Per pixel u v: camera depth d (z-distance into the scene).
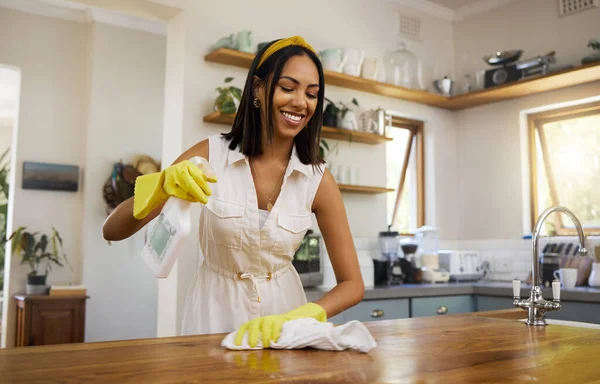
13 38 4.36
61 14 4.55
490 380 0.85
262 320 1.13
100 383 0.78
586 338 1.29
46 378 0.81
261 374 0.86
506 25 4.29
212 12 3.30
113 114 4.59
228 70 3.32
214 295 1.59
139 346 1.09
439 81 4.29
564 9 3.93
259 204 1.58
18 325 4.06
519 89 3.96
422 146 4.47
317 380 0.83
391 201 4.38
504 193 4.23
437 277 3.85
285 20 3.65
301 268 3.10
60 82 4.53
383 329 1.40
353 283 1.49
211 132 3.22
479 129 4.43
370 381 0.83
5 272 4.42
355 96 3.94
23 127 4.36
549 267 3.49
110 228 1.31
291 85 1.40
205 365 0.92
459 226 4.52
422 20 4.48
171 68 3.31
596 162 3.86
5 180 5.58
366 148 3.99
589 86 3.79
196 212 3.08
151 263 1.11
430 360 1.00
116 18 4.62
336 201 1.58
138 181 1.14
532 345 1.19
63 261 4.43
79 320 4.05
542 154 4.15
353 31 4.04
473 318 1.68
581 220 3.93
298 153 1.58
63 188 4.41
